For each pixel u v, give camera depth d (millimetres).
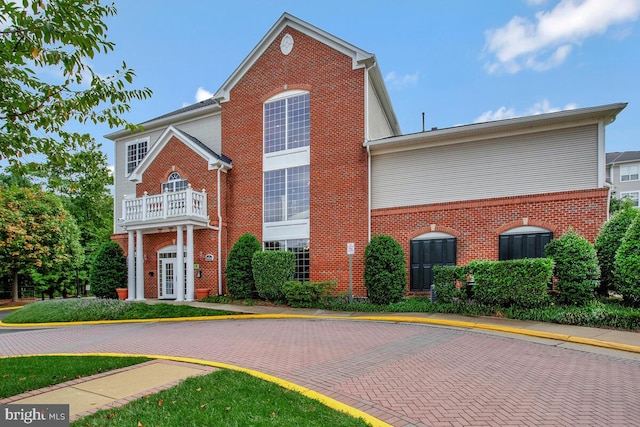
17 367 6508
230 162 18750
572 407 4762
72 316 14789
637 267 10039
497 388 5465
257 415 4176
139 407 4434
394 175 15672
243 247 16516
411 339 8898
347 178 16125
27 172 5148
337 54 16734
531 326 9844
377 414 4535
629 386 5562
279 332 10117
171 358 7195
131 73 5258
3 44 4262
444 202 14609
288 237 17141
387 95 18578
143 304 15633
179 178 19312
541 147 13484
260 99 18297
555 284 11523
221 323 12352
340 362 6902
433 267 13117
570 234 11344
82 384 5496
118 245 20266
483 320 10828
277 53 18078
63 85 4926
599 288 12070
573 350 7840
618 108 12195
